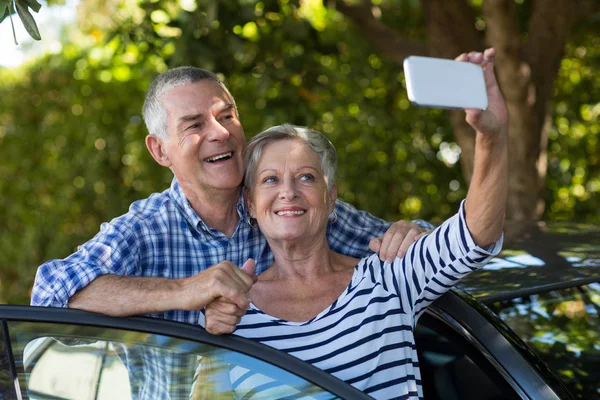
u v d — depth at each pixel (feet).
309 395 6.65
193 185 8.74
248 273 7.15
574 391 8.39
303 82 18.48
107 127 22.44
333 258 8.65
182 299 6.98
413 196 22.20
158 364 6.66
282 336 7.88
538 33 17.51
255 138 8.31
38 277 7.62
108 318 6.70
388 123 21.53
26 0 8.20
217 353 6.75
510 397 7.75
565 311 8.71
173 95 8.73
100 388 6.48
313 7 22.27
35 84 23.15
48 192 22.84
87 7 21.68
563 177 22.84
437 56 17.56
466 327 8.07
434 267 7.80
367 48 21.72
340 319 7.90
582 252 9.55
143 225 8.65
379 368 7.73
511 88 16.61
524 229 10.49
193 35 16.34
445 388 8.24
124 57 21.72
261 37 17.74
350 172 21.83
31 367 6.35
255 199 8.28
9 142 23.08
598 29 21.79
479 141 7.08
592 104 22.74
